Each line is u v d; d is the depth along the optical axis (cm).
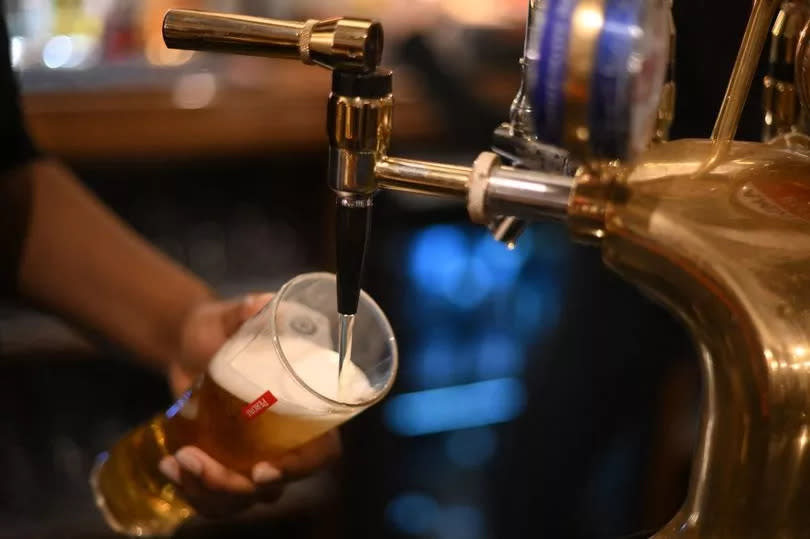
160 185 159
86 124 133
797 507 40
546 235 170
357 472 174
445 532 181
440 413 185
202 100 139
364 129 42
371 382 60
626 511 156
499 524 177
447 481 188
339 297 46
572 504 161
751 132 53
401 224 169
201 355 90
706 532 42
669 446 149
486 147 148
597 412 149
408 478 186
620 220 40
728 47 59
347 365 60
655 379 143
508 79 147
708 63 60
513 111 42
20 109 102
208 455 66
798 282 39
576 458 156
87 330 102
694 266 39
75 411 157
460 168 42
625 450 152
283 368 58
